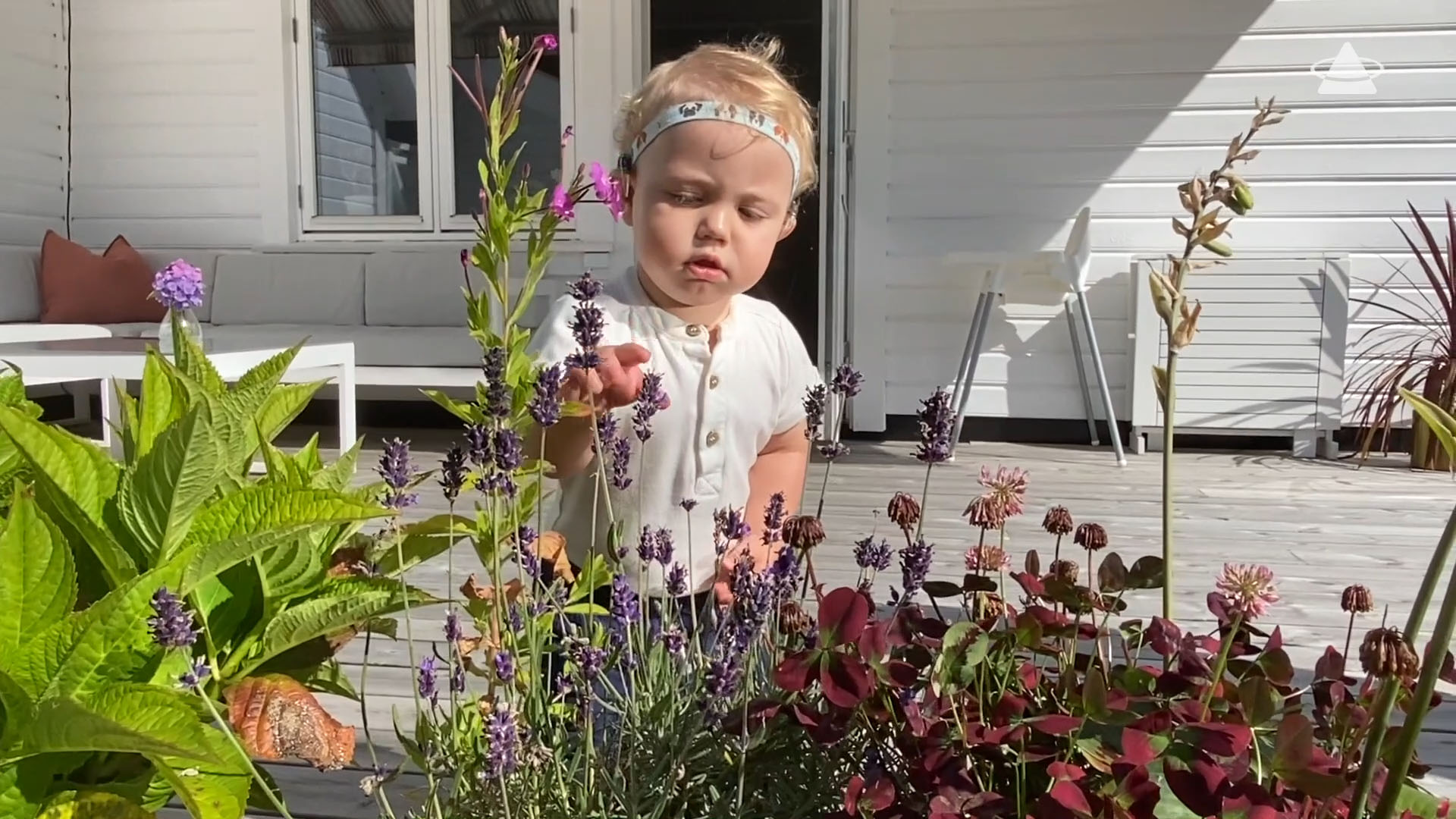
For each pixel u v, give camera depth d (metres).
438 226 5.73
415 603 0.83
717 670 0.76
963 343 4.89
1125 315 4.79
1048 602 0.94
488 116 1.10
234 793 0.69
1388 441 4.37
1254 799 0.63
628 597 0.94
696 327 1.38
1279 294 4.47
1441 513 3.18
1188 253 0.77
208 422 0.70
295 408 0.97
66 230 5.96
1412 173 4.62
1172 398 0.81
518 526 0.96
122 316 5.38
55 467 0.71
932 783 0.70
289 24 5.70
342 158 5.83
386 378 4.19
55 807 0.69
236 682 0.76
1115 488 3.59
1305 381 4.48
